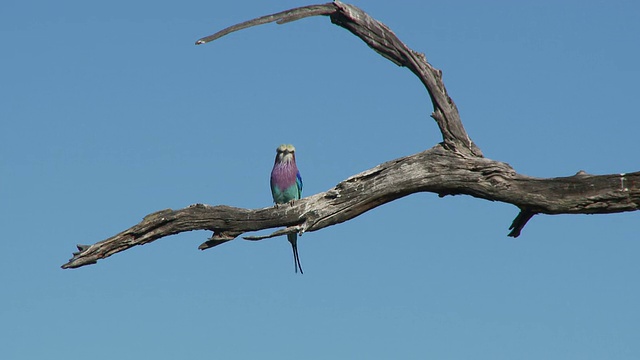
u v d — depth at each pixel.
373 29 14.63
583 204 14.00
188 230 14.64
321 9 14.44
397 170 14.65
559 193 14.09
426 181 14.62
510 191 14.33
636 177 13.68
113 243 14.34
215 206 14.62
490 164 14.41
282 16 14.21
